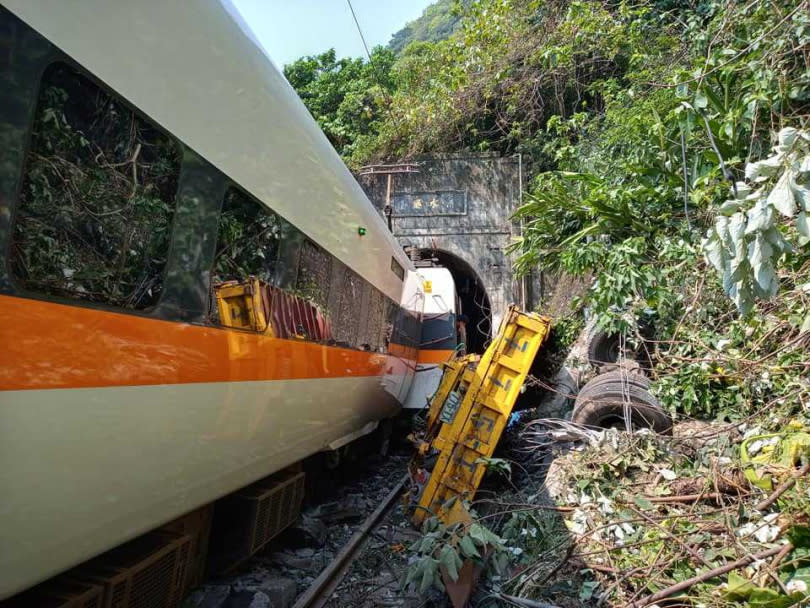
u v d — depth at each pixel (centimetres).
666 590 331
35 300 202
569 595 377
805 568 307
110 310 238
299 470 546
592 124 1238
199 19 306
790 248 257
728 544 348
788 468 376
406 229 1588
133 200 257
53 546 225
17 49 195
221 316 327
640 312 643
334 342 542
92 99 231
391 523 616
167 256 280
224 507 441
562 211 864
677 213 684
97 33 232
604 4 1345
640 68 1164
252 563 488
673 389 565
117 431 245
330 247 532
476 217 1569
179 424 291
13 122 195
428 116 1633
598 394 586
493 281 1543
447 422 586
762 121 599
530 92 1552
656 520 403
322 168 504
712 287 590
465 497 523
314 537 552
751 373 525
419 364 1084
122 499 261
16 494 199
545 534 443
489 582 410
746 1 604
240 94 350
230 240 340
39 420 204
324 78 2252
